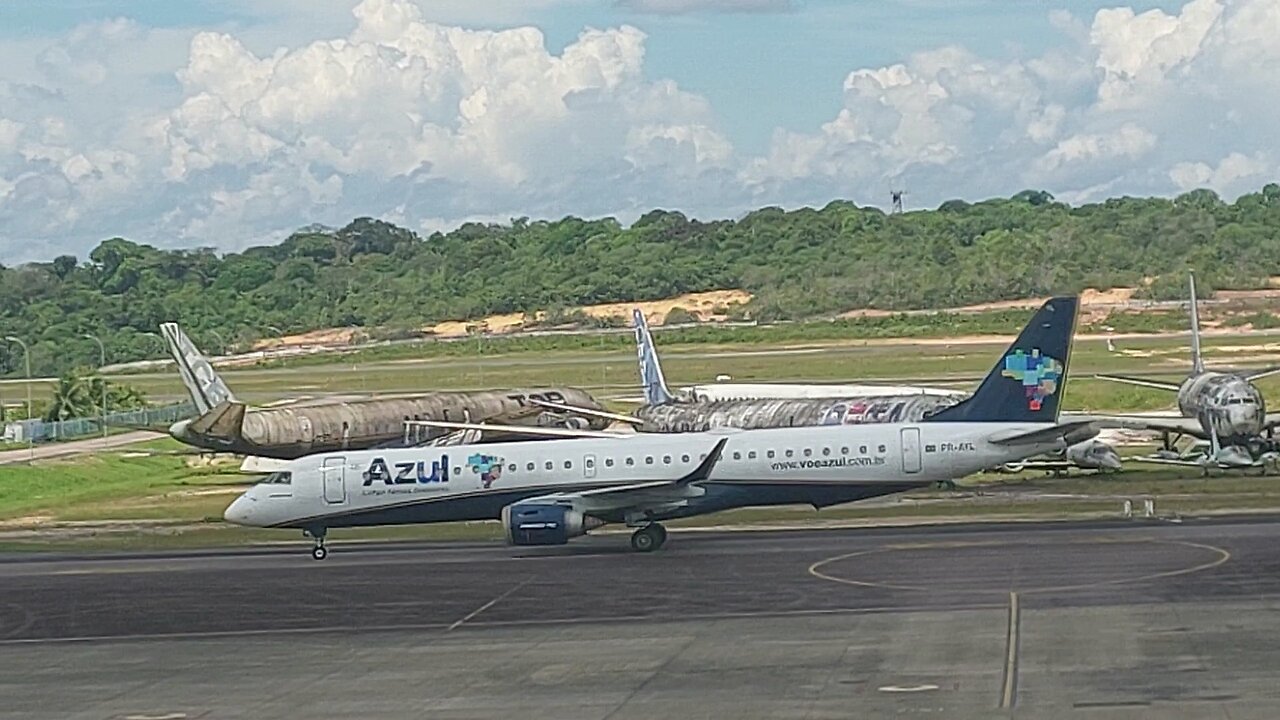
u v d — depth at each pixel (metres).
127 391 169.50
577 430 108.62
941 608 49.56
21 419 163.25
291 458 102.69
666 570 61.03
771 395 108.94
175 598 59.31
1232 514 73.56
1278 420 92.38
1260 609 47.03
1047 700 35.66
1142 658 40.16
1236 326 175.88
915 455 69.75
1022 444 70.12
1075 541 64.44
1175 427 94.06
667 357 177.25
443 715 37.06
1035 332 70.75
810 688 38.19
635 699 37.81
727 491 69.44
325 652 46.94
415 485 70.56
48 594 61.69
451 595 57.12
